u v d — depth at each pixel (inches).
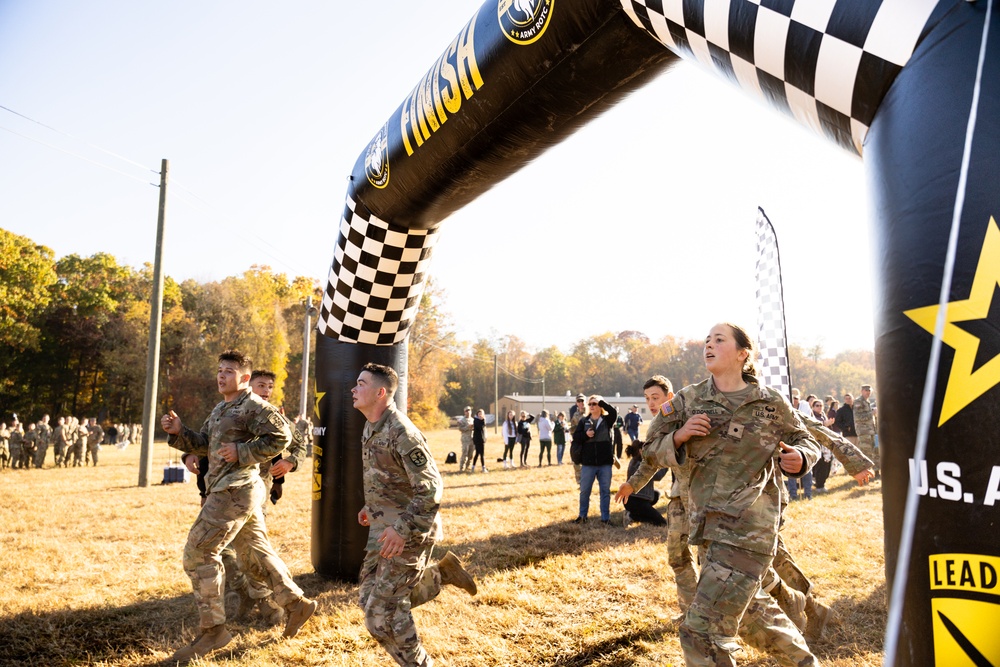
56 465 762.8
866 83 72.1
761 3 83.6
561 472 578.9
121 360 1958.7
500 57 145.3
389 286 210.1
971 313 58.7
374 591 121.3
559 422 685.9
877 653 140.6
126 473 646.5
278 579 160.9
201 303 2080.5
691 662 98.3
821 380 3363.7
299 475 605.6
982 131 59.9
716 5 92.0
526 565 223.6
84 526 319.0
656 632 157.5
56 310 2012.8
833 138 84.8
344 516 210.4
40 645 159.9
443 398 3132.4
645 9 111.9
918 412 62.8
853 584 192.1
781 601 139.9
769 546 102.7
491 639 155.0
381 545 117.3
